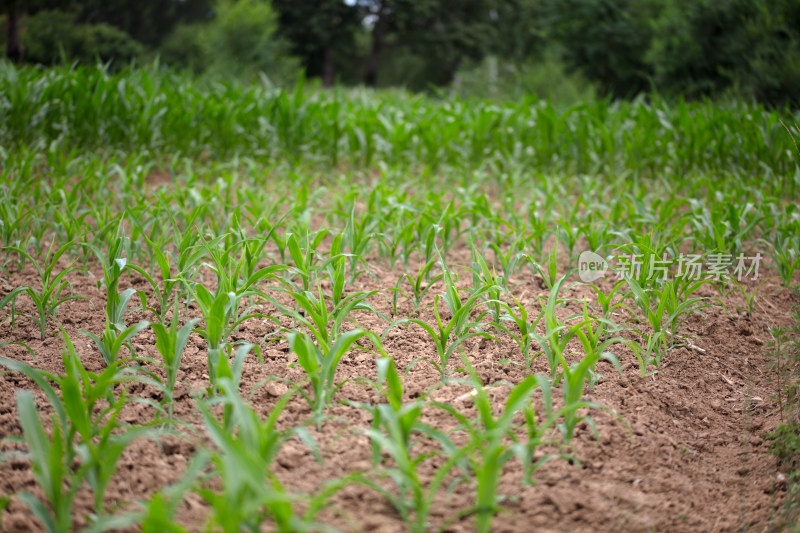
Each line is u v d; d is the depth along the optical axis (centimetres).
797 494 213
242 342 302
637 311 366
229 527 145
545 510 200
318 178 707
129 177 556
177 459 221
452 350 294
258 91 808
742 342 342
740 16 1223
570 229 420
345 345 237
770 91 1086
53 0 2220
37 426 164
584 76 1766
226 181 567
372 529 187
